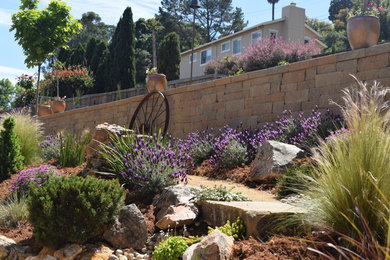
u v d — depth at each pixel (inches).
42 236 163.3
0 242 176.7
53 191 168.7
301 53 743.7
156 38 1812.3
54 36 629.0
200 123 419.2
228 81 386.9
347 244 118.1
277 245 129.1
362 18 294.5
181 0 1925.4
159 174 227.8
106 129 284.2
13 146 298.8
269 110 346.0
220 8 1959.9
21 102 1015.0
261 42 796.0
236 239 146.0
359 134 128.6
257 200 199.3
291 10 949.8
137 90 809.5
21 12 619.2
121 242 172.9
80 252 164.4
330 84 297.7
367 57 273.6
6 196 245.9
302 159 234.5
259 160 250.4
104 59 1153.4
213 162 308.8
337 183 123.8
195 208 184.2
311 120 281.9
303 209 138.4
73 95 946.1
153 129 476.7
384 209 117.6
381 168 121.3
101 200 169.0
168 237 166.9
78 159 341.1
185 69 1210.6
